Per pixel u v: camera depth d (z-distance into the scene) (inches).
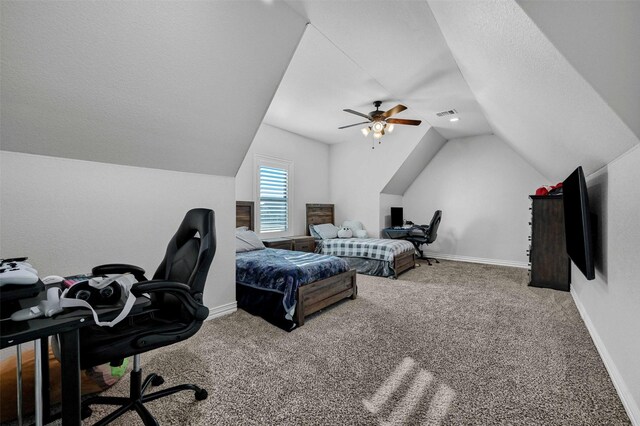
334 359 78.4
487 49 69.4
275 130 212.2
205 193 108.0
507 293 142.2
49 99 65.5
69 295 40.6
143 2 59.8
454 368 73.7
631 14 38.3
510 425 54.0
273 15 77.6
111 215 85.7
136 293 45.6
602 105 52.4
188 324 54.9
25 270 41.4
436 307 121.5
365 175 245.9
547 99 69.2
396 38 97.3
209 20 68.7
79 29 58.3
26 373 55.9
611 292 73.0
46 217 74.6
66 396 37.6
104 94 70.4
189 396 62.4
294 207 229.3
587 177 102.3
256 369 73.2
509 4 45.6
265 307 106.7
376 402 60.6
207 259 56.7
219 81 82.9
